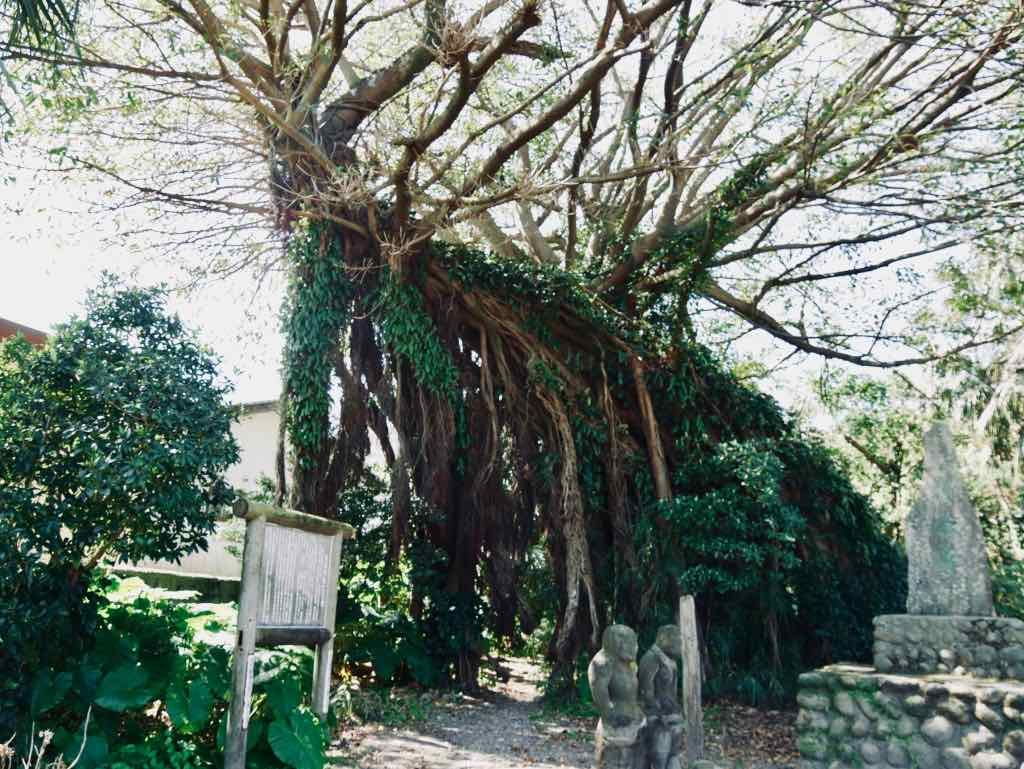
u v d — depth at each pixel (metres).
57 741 6.04
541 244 16.06
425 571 12.48
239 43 10.84
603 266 14.09
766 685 11.81
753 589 12.18
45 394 6.30
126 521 6.32
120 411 6.32
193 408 6.57
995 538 12.30
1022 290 13.55
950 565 8.08
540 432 12.74
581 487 12.46
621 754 5.76
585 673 11.20
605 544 12.52
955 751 6.89
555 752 8.75
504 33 9.80
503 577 12.65
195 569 17.86
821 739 7.55
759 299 14.95
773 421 13.27
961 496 8.23
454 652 12.48
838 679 7.65
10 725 5.80
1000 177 12.40
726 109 12.59
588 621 11.84
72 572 6.42
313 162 12.04
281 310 11.84
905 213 12.91
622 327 13.05
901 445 15.28
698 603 12.27
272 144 11.95
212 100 11.64
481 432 12.78
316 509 11.66
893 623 7.96
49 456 6.19
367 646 11.94
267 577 6.23
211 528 6.69
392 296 11.93
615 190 15.57
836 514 12.59
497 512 12.70
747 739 9.55
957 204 12.50
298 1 10.69
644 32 12.31
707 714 10.89
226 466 6.78
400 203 11.49
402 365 12.43
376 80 12.73
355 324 12.28
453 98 10.27
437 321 12.65
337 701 9.48
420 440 12.39
